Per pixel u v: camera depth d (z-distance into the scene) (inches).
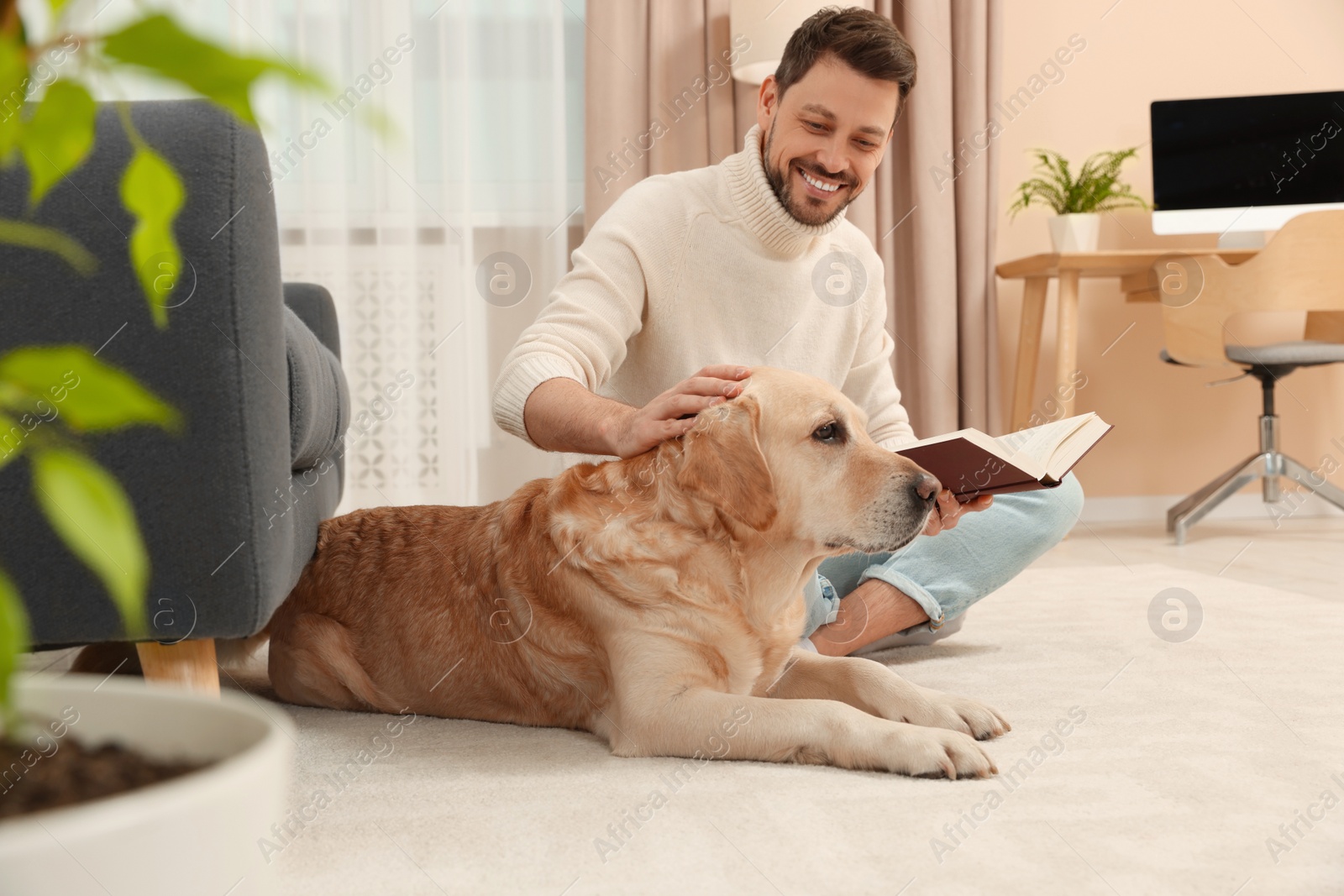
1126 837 37.0
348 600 59.1
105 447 41.9
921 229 149.3
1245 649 70.2
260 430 43.6
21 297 41.0
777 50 134.5
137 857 14.5
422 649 56.3
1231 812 39.6
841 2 138.3
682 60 147.1
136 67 8.8
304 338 57.6
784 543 52.2
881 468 50.7
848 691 53.4
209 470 42.6
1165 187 156.9
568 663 52.5
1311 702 56.1
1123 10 164.1
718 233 66.3
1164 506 168.7
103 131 41.6
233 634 43.8
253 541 43.3
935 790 42.4
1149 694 58.4
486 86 146.0
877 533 50.1
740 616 51.0
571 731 53.6
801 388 53.0
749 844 36.6
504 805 40.9
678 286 66.1
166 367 42.1
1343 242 131.7
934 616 68.2
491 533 56.6
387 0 140.6
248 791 16.0
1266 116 155.6
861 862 34.9
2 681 9.3
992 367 153.1
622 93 145.3
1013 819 38.9
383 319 143.4
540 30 145.7
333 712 58.3
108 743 17.8
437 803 41.3
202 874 15.4
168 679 45.4
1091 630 78.0
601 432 53.6
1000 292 165.2
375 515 63.0
